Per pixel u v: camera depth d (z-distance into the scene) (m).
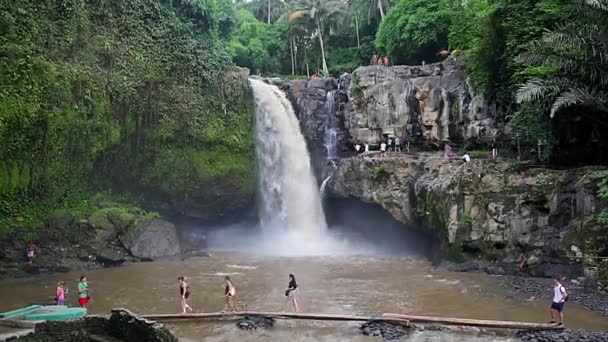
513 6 31.05
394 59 52.75
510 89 32.59
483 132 36.09
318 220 42.31
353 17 64.31
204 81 40.09
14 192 30.22
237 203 40.31
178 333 17.16
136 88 36.16
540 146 30.48
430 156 36.31
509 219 27.44
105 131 34.41
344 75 44.97
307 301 21.72
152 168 37.19
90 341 14.40
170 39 39.06
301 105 45.25
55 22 32.41
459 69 39.59
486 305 20.55
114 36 35.88
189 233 39.47
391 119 41.06
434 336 16.52
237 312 18.88
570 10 27.12
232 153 40.38
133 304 21.53
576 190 25.64
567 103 23.66
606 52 23.39
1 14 29.06
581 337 15.89
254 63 63.44
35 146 30.78
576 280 23.61
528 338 16.03
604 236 23.42
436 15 47.91
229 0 55.72
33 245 29.62
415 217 34.06
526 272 25.81
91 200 34.38
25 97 29.56
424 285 24.55
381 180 36.31
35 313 17.75
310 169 43.88
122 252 32.50
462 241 28.69
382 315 18.36
